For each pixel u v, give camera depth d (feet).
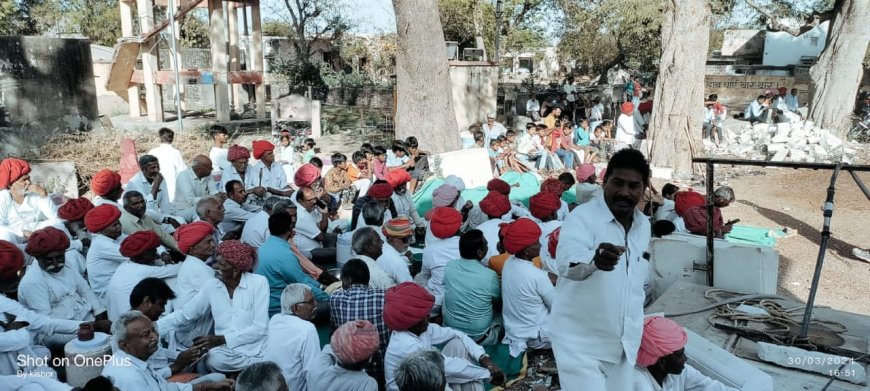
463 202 27.58
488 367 14.69
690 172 45.39
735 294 18.02
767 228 30.91
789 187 40.06
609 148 50.80
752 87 89.35
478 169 40.83
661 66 46.09
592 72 125.08
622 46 106.52
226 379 13.64
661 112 46.01
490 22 106.93
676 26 44.37
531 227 16.35
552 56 152.66
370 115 67.82
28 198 23.40
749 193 38.88
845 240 28.60
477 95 61.93
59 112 43.39
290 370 13.48
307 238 23.97
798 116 64.75
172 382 12.87
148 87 59.82
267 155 28.48
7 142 40.01
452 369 13.19
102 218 17.99
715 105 56.24
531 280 16.22
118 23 109.29
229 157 27.71
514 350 16.60
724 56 134.00
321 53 100.83
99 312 17.34
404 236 20.42
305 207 23.95
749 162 17.16
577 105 79.87
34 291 15.55
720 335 15.48
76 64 44.29
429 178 37.91
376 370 14.64
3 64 40.22
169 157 29.94
